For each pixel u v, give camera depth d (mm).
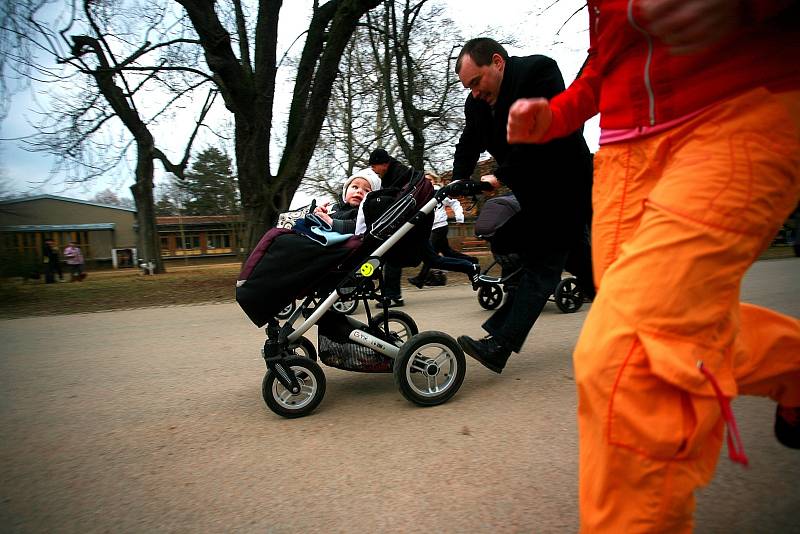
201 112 17281
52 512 2205
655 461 1280
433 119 17688
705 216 1294
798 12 1327
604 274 1524
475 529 1942
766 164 1314
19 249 15445
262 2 12312
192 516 2133
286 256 3164
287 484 2367
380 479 2363
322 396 3260
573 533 1896
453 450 2623
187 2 11273
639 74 1544
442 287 10141
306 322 3242
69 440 3010
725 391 1287
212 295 10594
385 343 3447
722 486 2135
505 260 6086
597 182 1739
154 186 23703
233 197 45594
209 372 4410
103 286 13516
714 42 1308
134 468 2609
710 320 1299
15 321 7965
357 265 3408
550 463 2438
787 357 1666
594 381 1339
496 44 3344
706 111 1420
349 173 24844
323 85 12000
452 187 3484
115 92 14180
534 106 1771
